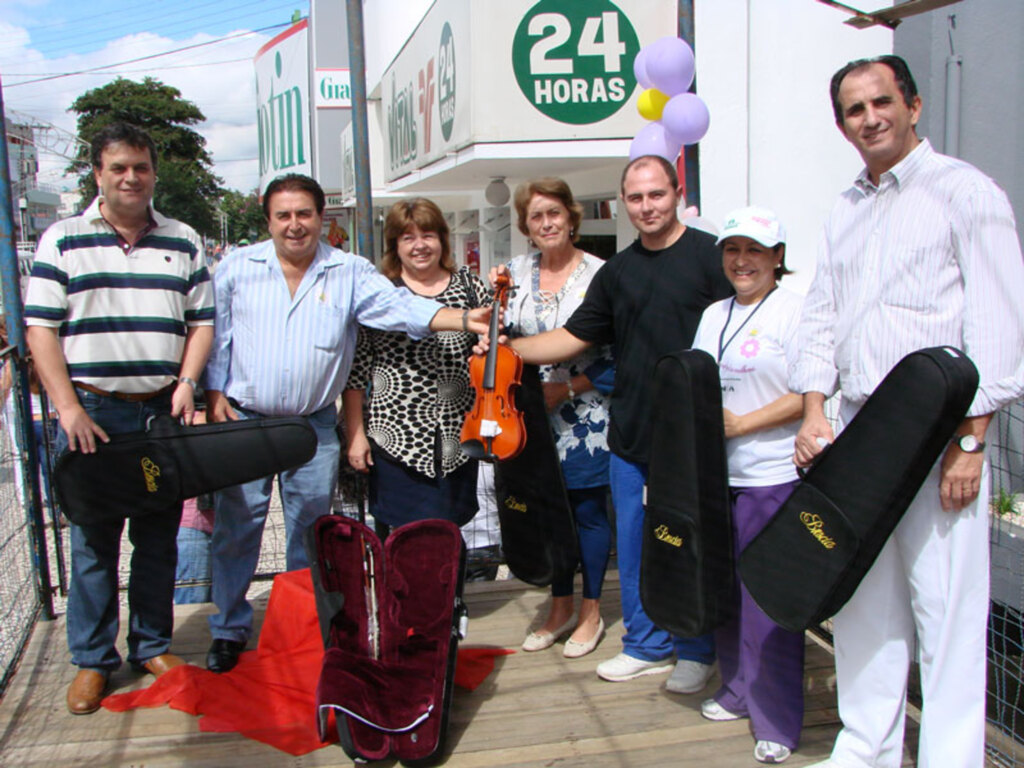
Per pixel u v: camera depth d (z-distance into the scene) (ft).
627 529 9.25
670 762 7.83
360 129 12.48
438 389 9.96
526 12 16.57
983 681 6.79
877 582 7.14
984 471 6.57
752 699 7.94
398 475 10.05
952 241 6.56
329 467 9.96
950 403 6.07
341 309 9.52
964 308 6.50
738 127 17.93
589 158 17.66
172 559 9.46
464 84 17.57
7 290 10.70
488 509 13.12
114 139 8.11
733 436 7.99
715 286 8.71
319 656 9.57
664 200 8.66
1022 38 13.10
